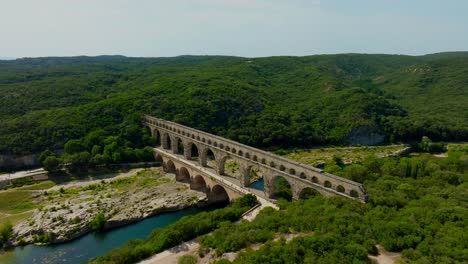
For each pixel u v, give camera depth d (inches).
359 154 7440.9
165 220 4404.5
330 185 3627.0
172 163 6117.1
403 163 4798.2
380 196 3353.8
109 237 3988.7
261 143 7559.1
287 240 2662.4
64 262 3489.2
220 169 4906.5
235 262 2401.6
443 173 4466.0
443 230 2608.3
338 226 2687.0
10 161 5959.6
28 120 6835.6
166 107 7716.5
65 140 6481.3
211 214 3631.9
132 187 5285.4
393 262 2278.5
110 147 6274.6
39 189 5211.6
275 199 4035.4
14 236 3865.7
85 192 5088.6
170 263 2962.6
